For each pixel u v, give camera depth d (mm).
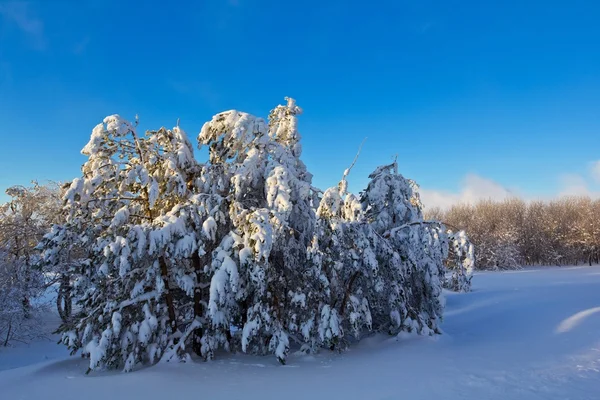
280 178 8844
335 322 8516
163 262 8672
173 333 8633
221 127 9594
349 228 9422
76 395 6203
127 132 8648
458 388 6129
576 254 58562
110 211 9414
